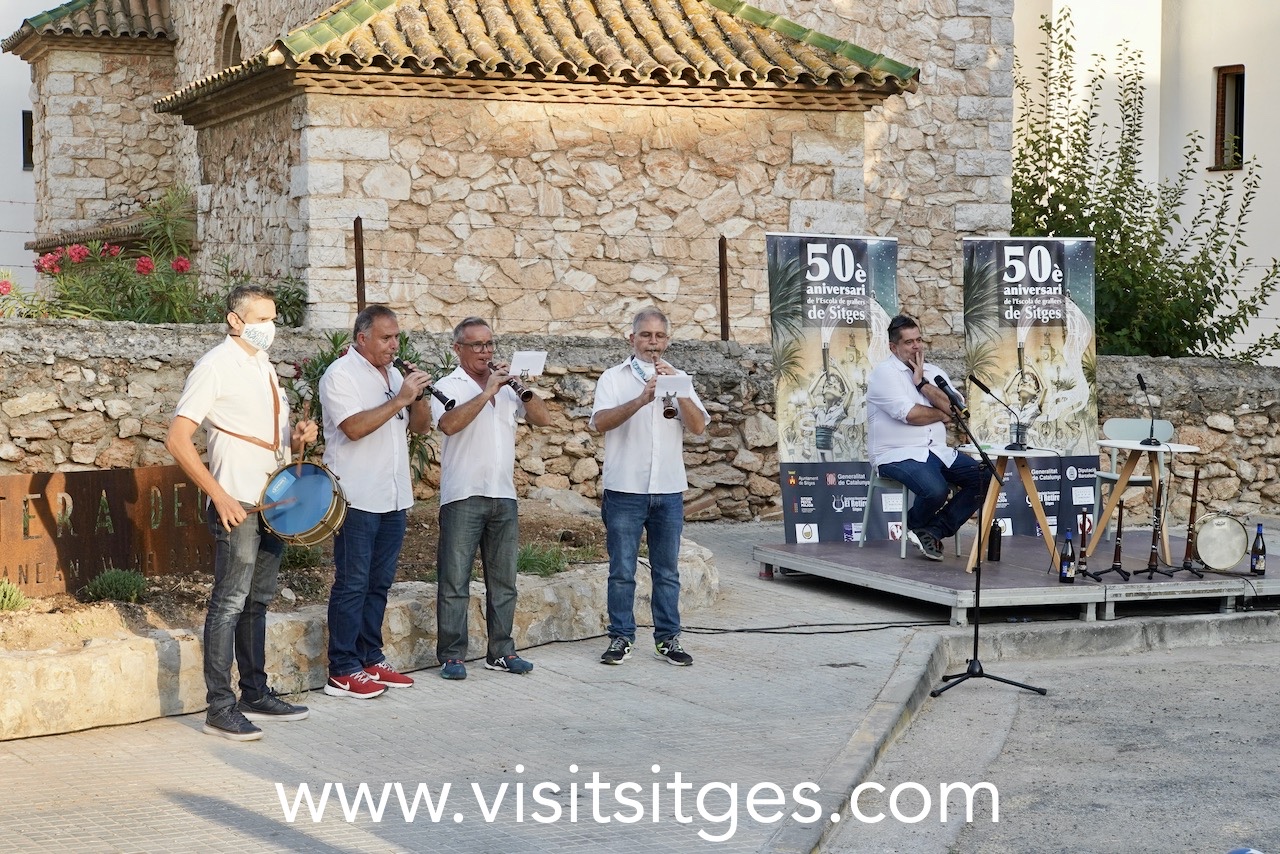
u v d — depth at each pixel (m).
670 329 14.12
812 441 11.17
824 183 14.40
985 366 11.64
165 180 23.41
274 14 17.80
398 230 13.30
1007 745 7.18
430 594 8.29
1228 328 17.89
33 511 7.64
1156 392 14.34
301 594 8.30
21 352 10.89
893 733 7.14
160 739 6.72
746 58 14.02
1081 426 11.80
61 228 22.97
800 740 6.82
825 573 10.23
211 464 6.87
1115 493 9.98
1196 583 9.67
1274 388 14.67
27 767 6.24
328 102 13.04
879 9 16.41
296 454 7.05
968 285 11.66
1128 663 9.01
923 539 10.38
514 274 13.67
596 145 13.81
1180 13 23.20
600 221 13.88
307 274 13.04
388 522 7.62
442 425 7.70
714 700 7.51
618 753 6.59
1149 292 17.36
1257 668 8.87
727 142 14.12
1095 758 6.95
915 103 16.52
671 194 14.02
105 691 6.86
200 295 14.57
